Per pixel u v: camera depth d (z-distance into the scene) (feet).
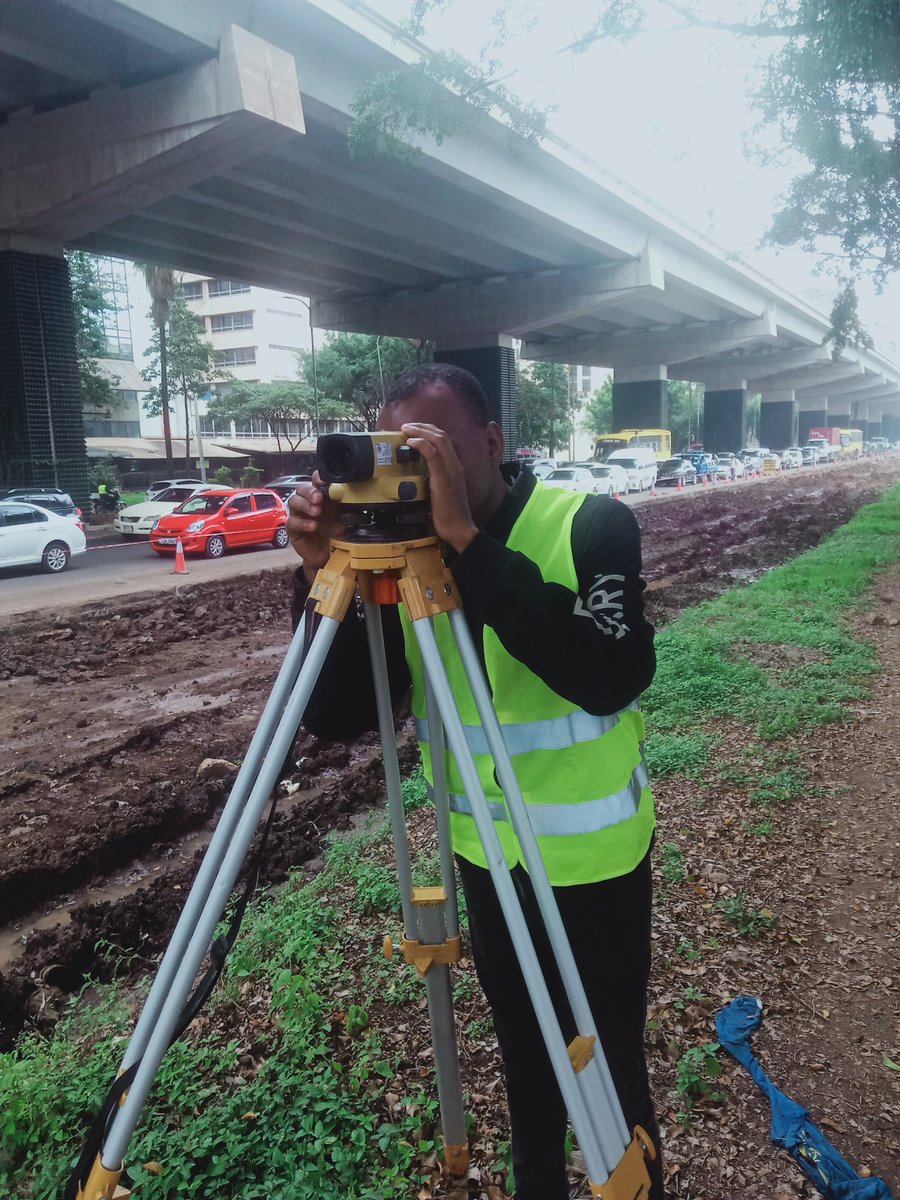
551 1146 5.94
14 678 28.91
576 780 5.32
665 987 10.16
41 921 14.60
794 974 10.48
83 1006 12.01
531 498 5.43
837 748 18.07
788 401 249.34
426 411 5.09
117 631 35.27
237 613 39.70
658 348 171.73
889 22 20.43
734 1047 9.08
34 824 17.08
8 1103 8.53
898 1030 9.41
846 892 12.37
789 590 36.68
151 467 202.90
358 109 30.04
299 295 128.88
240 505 64.54
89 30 55.31
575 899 5.32
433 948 6.18
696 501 104.53
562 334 176.55
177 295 153.38
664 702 21.43
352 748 21.58
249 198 82.84
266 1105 8.14
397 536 4.60
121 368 210.18
